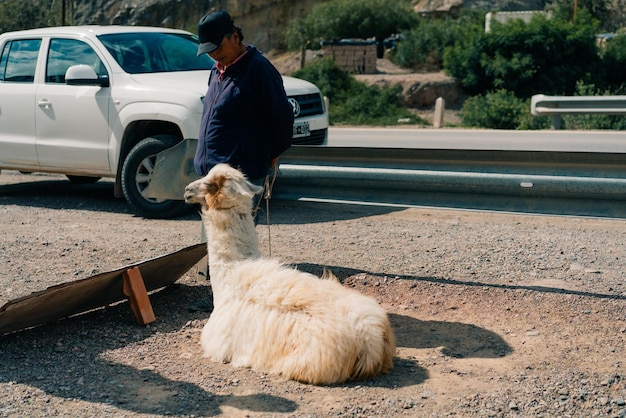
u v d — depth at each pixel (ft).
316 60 111.55
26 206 34.58
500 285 21.16
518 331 18.08
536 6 145.18
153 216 31.17
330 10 133.90
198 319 19.40
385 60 123.34
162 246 25.95
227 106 18.34
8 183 42.19
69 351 17.26
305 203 33.99
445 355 16.74
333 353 14.80
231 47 18.01
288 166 24.91
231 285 16.58
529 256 24.02
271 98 18.17
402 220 30.14
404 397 14.55
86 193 38.37
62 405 14.46
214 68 19.26
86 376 15.87
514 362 16.31
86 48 33.35
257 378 15.40
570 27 102.89
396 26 132.77
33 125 34.06
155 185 26.18
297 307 15.39
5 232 28.45
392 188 23.67
